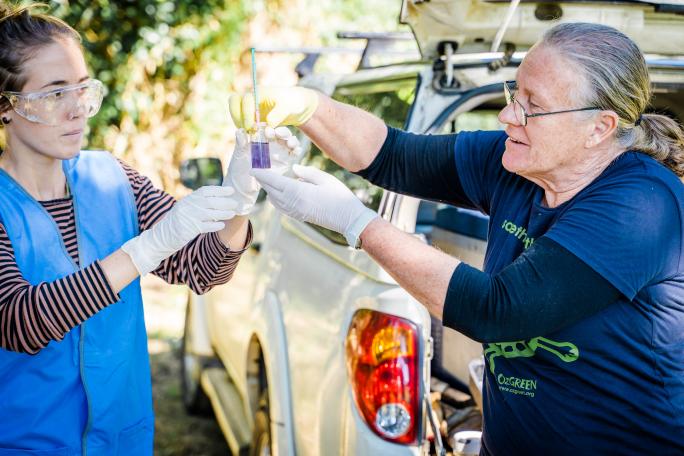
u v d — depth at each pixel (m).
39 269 1.81
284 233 3.13
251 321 3.20
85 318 1.68
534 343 1.73
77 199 1.90
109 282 1.68
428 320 2.29
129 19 6.97
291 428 2.75
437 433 2.16
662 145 1.77
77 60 1.79
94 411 1.88
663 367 1.67
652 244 1.61
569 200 1.75
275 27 7.36
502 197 1.94
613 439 1.72
